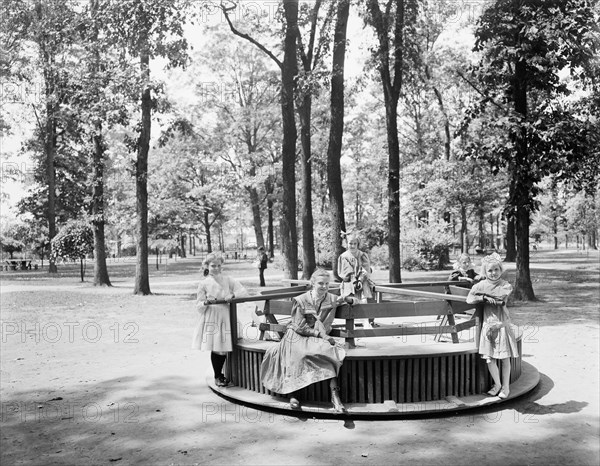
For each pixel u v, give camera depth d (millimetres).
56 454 5152
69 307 17141
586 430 5594
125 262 57719
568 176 17656
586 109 19125
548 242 101250
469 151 17922
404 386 6410
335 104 19188
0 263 45875
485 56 18203
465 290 8992
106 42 19547
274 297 7785
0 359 9445
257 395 6758
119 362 9164
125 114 19859
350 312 6785
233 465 4832
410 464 4797
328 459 4938
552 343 10188
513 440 5352
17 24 23844
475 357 6738
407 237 33281
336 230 19078
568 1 16500
